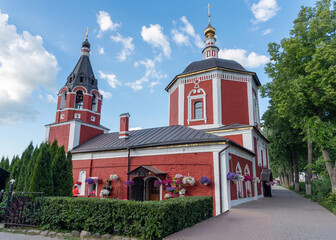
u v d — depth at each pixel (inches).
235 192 567.8
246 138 716.7
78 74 919.0
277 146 1123.3
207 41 1042.1
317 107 660.1
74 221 323.3
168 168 568.7
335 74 551.2
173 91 925.8
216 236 286.4
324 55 565.6
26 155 553.9
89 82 924.0
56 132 869.8
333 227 340.8
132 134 768.3
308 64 597.3
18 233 330.3
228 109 803.4
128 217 286.0
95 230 305.7
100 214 307.7
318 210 514.3
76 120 831.7
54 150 477.4
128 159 634.8
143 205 281.4
